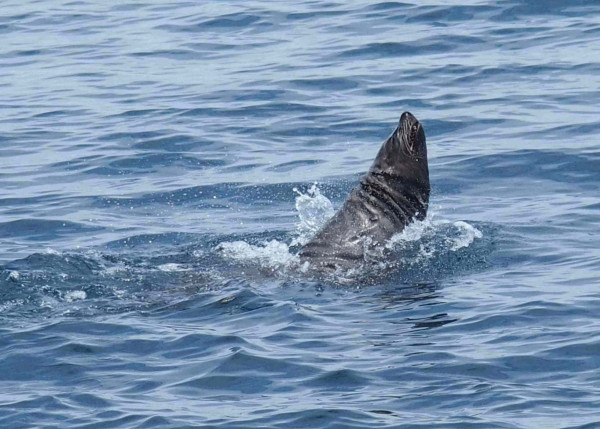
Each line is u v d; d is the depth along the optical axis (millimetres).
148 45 94125
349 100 77438
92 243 55094
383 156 52375
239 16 99938
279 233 55812
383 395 35312
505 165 63594
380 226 51188
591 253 49438
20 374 38281
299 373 37250
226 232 56469
